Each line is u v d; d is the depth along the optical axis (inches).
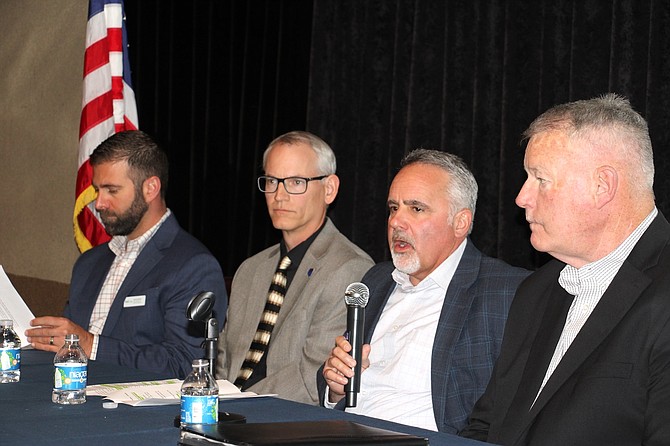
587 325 82.5
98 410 82.2
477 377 104.4
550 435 80.0
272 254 140.3
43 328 121.7
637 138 84.8
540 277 95.7
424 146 187.9
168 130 227.1
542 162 85.3
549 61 169.6
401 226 111.6
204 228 224.8
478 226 178.9
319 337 125.0
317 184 136.3
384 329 114.3
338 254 131.2
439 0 186.4
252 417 80.4
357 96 201.5
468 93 181.9
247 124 218.8
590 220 84.4
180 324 132.0
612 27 159.9
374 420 80.1
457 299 108.6
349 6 202.1
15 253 240.7
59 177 229.5
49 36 232.8
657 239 83.6
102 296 142.3
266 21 215.6
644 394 78.1
